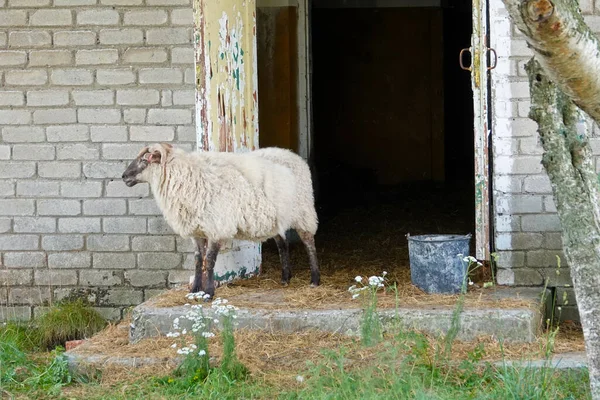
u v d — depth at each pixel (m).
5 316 7.41
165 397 4.84
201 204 6.00
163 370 5.34
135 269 7.31
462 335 5.63
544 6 2.99
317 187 11.89
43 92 7.30
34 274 7.40
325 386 4.84
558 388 4.71
